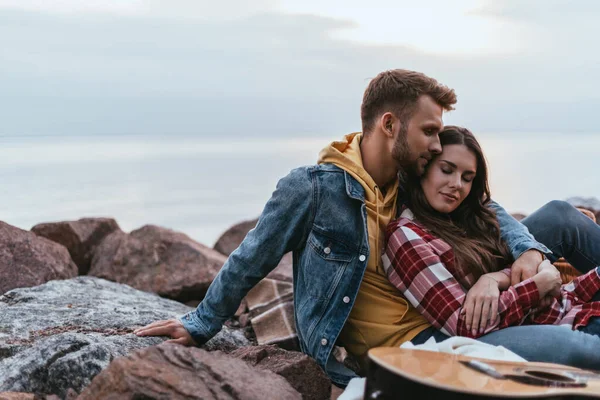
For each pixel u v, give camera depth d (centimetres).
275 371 293
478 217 336
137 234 556
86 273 578
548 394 219
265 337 418
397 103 310
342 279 307
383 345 312
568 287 329
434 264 303
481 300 296
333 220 308
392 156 315
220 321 320
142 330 319
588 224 363
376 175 323
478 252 320
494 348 278
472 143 318
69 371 282
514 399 214
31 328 339
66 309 369
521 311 299
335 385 317
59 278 501
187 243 542
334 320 306
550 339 286
